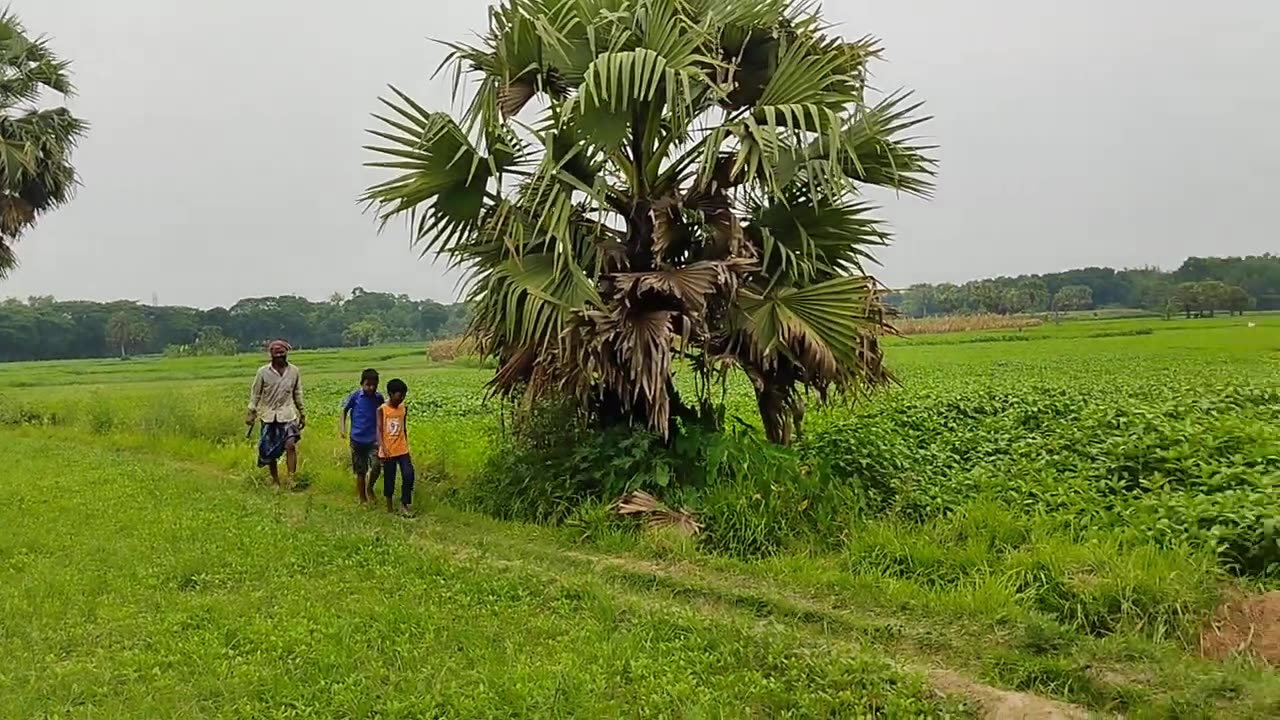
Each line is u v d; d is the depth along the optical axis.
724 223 8.77
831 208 8.95
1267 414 11.58
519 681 4.97
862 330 8.66
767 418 9.30
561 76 9.01
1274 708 4.50
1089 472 8.51
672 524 7.88
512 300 8.55
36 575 6.93
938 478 8.88
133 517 8.89
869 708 4.73
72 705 4.79
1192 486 7.88
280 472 11.97
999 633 5.66
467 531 8.70
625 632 5.78
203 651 5.47
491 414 16.78
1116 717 4.63
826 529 7.67
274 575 7.02
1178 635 5.50
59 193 20.08
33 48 19.62
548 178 8.23
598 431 9.29
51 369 55.53
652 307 8.40
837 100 8.54
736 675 5.05
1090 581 6.02
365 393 10.05
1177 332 48.44
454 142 8.74
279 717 4.68
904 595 6.30
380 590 6.68
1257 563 6.30
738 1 8.86
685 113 8.12
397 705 4.70
